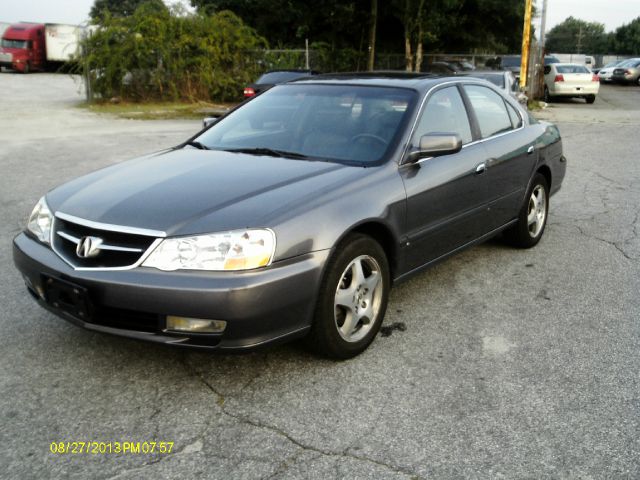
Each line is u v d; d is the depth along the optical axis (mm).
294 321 2879
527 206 4984
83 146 10961
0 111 17156
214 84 21422
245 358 3262
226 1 31562
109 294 2760
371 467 2387
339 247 3072
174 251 2725
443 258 4012
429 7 23719
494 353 3348
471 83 4516
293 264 2828
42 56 35312
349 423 2682
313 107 4043
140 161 3811
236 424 2676
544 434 2598
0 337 3498
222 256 2703
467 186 4039
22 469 2373
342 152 3639
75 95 23203
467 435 2594
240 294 2662
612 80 35844
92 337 3500
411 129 3689
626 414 2748
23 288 4266
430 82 4098
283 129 3959
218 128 4273
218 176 3293
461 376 3092
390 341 3492
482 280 4492
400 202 3432
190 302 2658
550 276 4574
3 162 9195
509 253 5129
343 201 3102
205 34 21562
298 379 3057
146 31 20516
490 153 4332
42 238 3172
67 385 2988
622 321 3768
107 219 2896
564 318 3816
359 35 29266
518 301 4098
